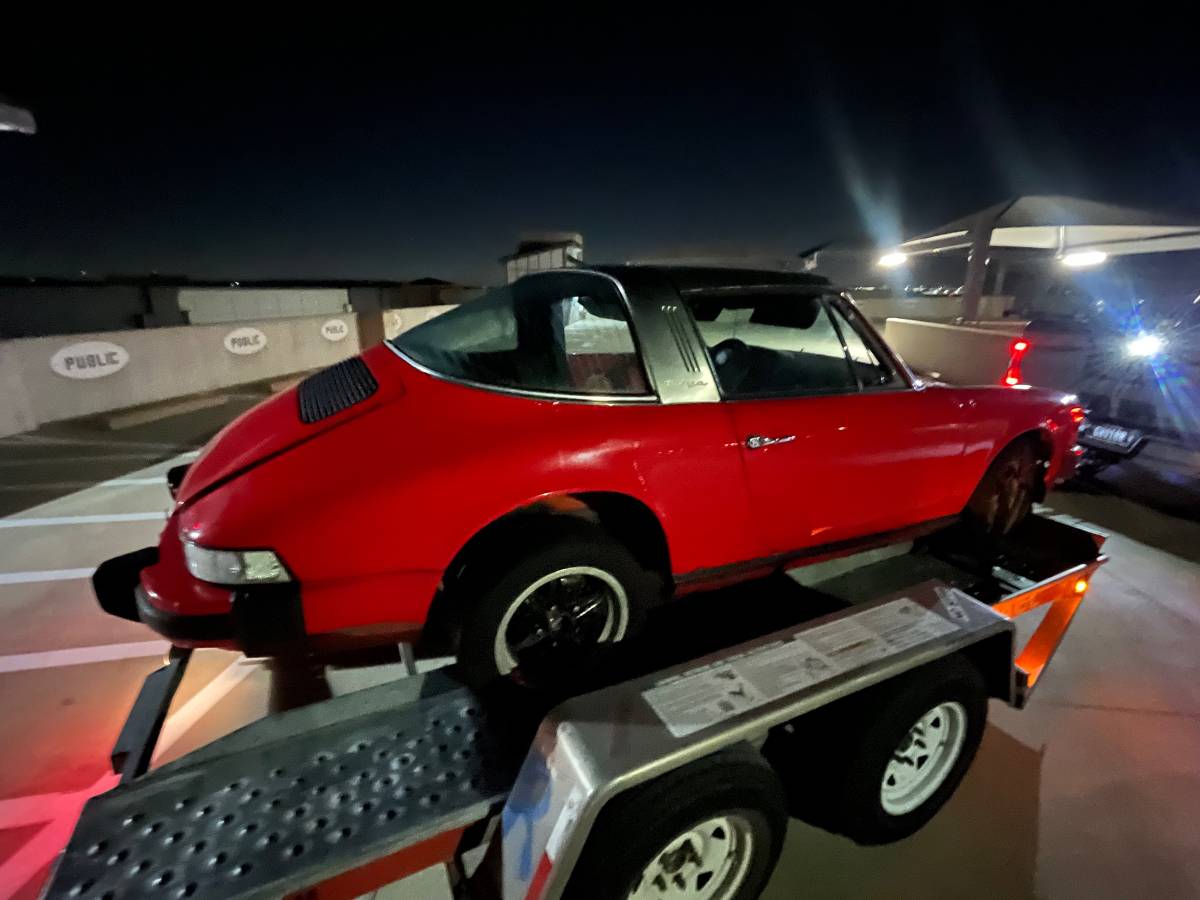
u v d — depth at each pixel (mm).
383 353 2457
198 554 1620
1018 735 2537
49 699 2570
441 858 1504
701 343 2119
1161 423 6012
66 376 7566
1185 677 2910
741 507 2123
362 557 1638
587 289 2223
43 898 1214
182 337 9062
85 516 4582
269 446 1823
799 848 2064
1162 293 7891
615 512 2062
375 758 1604
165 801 1440
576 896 1380
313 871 1292
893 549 2973
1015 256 15930
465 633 1786
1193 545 4328
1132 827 2123
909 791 2080
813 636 1856
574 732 1457
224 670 2662
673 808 1424
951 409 2584
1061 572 2709
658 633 2230
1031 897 1888
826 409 2262
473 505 1708
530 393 1936
